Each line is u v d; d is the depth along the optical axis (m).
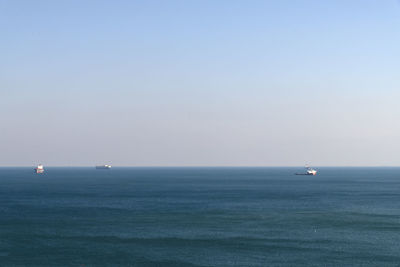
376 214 116.56
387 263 65.19
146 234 86.06
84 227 94.12
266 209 128.50
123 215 113.50
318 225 97.38
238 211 123.06
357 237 83.44
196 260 66.75
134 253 70.69
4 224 97.69
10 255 69.38
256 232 88.50
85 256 68.88
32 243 77.69
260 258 67.88
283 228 93.31
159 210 125.25
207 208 130.62
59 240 80.25
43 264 64.56
